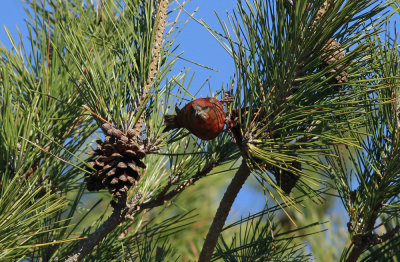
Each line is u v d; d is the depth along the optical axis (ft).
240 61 14.60
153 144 16.11
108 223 16.21
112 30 19.03
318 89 15.16
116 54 17.54
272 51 14.92
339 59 14.14
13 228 13.52
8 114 15.35
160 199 17.62
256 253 18.45
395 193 15.80
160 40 16.97
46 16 19.13
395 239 17.07
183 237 23.40
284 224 21.31
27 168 16.26
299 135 15.35
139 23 17.37
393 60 15.53
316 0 13.85
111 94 16.16
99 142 16.22
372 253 17.53
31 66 17.70
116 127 16.01
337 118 14.89
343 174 16.76
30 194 14.08
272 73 14.79
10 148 15.28
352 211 16.55
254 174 14.69
